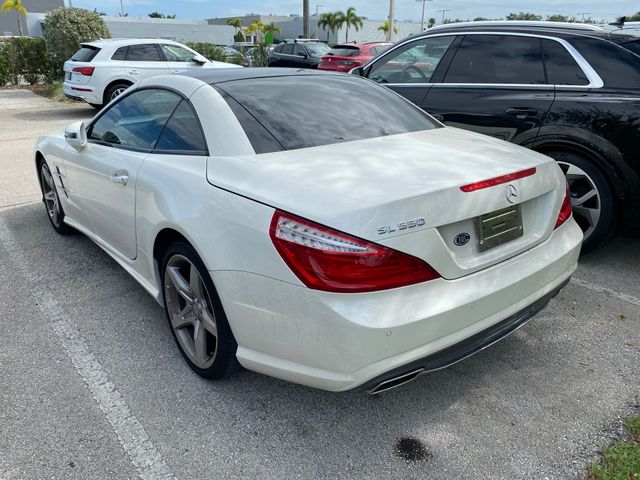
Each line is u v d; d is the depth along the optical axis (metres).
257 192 2.20
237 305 2.22
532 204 2.49
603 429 2.34
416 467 2.16
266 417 2.46
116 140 3.42
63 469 2.16
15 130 10.45
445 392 2.62
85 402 2.56
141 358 2.92
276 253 2.04
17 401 2.56
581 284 3.74
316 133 2.71
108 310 3.45
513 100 4.18
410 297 1.98
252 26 58.66
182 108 2.90
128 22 55.06
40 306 3.50
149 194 2.79
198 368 2.70
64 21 16.22
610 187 3.80
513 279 2.26
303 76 3.33
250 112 2.72
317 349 2.00
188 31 58.81
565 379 2.71
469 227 2.17
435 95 4.66
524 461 2.18
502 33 4.43
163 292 2.94
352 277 1.90
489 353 2.95
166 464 2.19
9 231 4.94
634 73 3.76
